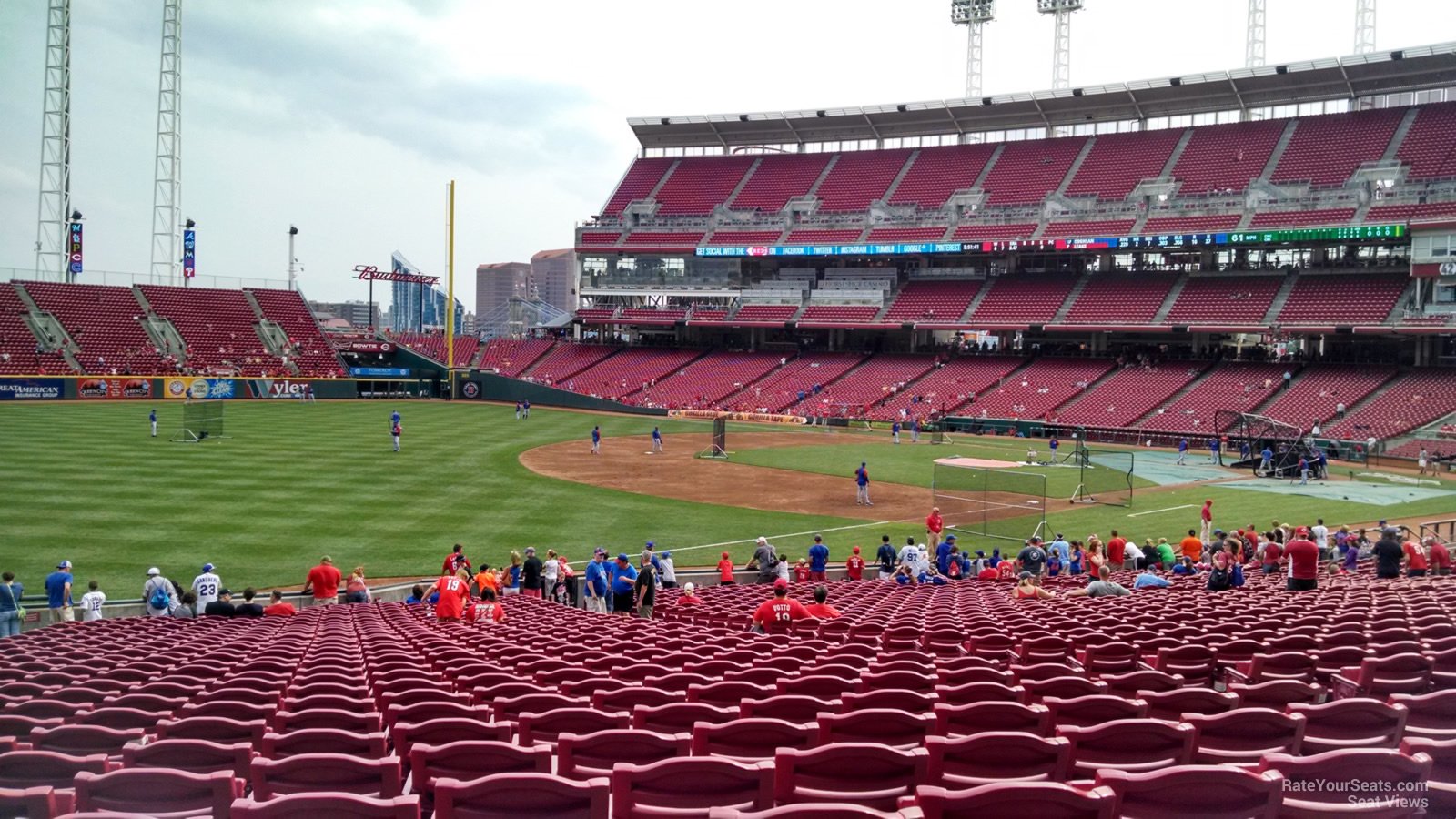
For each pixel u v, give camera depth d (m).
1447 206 63.38
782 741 7.21
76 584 25.11
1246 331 69.31
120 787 5.95
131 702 9.42
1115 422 68.19
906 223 85.19
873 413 77.50
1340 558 29.03
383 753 7.23
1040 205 80.19
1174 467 54.97
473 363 102.00
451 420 72.88
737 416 81.25
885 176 92.00
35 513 33.03
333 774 6.33
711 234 92.75
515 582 25.83
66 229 86.50
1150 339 78.88
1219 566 22.48
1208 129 80.56
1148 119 83.62
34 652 14.36
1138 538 35.22
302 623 18.31
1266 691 8.56
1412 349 67.38
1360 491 45.72
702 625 17.47
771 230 90.31
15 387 74.56
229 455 48.66
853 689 9.29
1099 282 80.12
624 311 98.06
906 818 4.83
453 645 13.78
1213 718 6.84
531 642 14.10
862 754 6.06
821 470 51.91
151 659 13.09
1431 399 60.00
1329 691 9.66
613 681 9.73
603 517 37.16
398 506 37.28
